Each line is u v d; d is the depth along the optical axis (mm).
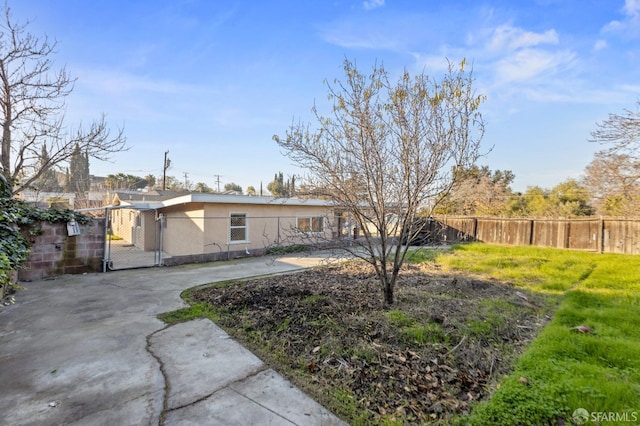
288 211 12367
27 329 3664
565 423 1926
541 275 6637
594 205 15180
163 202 11711
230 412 2080
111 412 2080
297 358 2883
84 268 7457
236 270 7742
